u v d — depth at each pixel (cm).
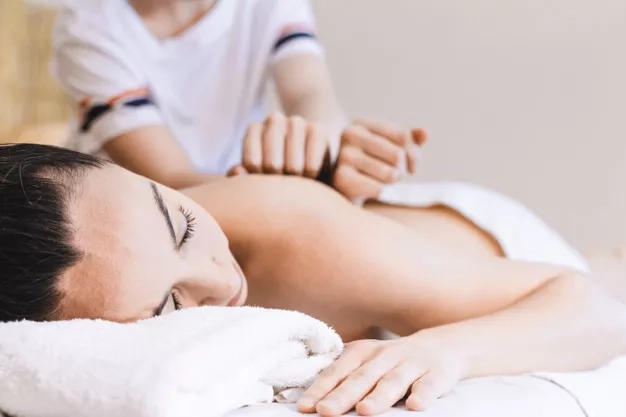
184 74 134
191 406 49
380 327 86
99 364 50
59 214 59
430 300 81
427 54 174
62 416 50
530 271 83
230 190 87
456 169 175
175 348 51
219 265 71
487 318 72
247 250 85
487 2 168
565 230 168
